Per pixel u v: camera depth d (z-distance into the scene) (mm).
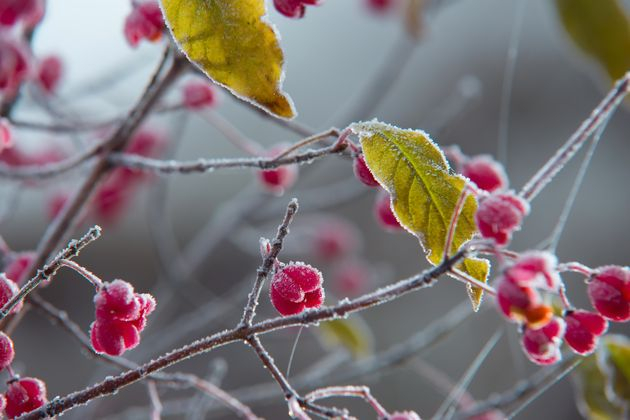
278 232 456
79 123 559
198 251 734
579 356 563
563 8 600
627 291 451
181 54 504
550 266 432
